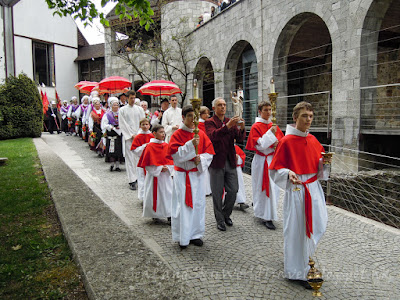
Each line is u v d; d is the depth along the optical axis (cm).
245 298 314
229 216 525
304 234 336
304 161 345
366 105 920
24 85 1652
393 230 504
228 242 454
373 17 890
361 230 504
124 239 365
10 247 395
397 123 1169
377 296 325
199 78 1862
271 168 353
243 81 1608
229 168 506
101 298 254
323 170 346
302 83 1523
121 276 287
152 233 486
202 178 442
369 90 923
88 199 523
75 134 1767
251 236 477
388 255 419
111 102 973
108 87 1436
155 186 515
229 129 496
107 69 2469
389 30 1137
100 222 418
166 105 917
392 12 1038
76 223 415
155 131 513
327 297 320
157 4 1947
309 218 333
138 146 656
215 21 1619
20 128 1631
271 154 519
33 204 543
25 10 2425
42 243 400
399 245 450
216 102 516
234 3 1443
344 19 945
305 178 347
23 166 855
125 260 316
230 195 508
